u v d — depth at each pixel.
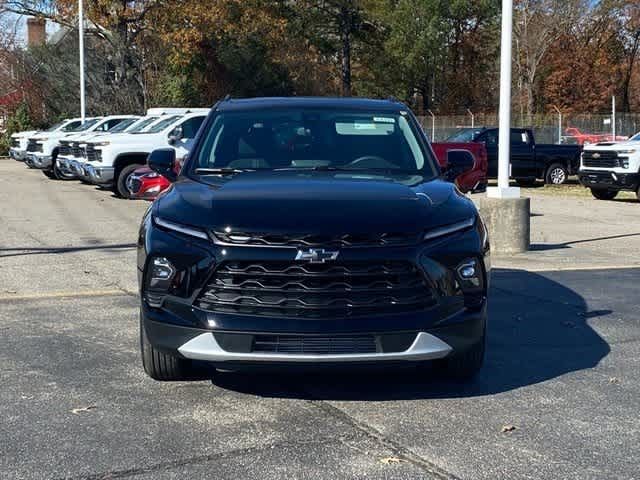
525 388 5.52
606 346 6.70
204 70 48.28
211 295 4.76
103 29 40.72
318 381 5.61
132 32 41.03
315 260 4.61
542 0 53.31
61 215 15.81
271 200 4.98
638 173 20.61
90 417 4.86
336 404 5.14
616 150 20.88
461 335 4.89
